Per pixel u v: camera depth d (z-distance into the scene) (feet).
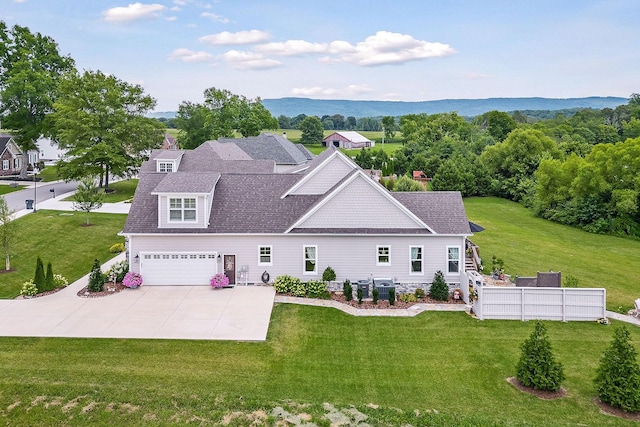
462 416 47.21
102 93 180.86
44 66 216.33
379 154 294.87
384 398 50.78
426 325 72.49
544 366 52.70
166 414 45.91
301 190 95.50
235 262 87.92
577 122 435.12
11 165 229.66
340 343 65.05
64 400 47.83
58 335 64.54
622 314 80.48
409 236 86.63
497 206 207.62
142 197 93.40
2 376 52.34
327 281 86.12
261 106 340.80
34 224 126.93
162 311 74.33
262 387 51.93
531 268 108.78
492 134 378.12
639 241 157.48
